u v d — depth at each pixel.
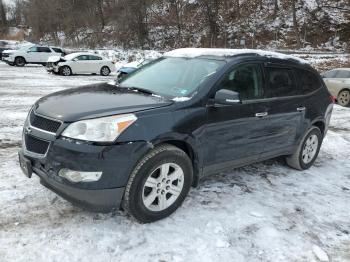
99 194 3.36
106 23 57.66
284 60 5.08
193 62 4.59
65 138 3.33
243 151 4.54
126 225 3.68
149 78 4.64
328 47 41.91
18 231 3.48
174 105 3.79
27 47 27.22
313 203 4.53
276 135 4.93
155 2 54.34
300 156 5.54
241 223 3.89
